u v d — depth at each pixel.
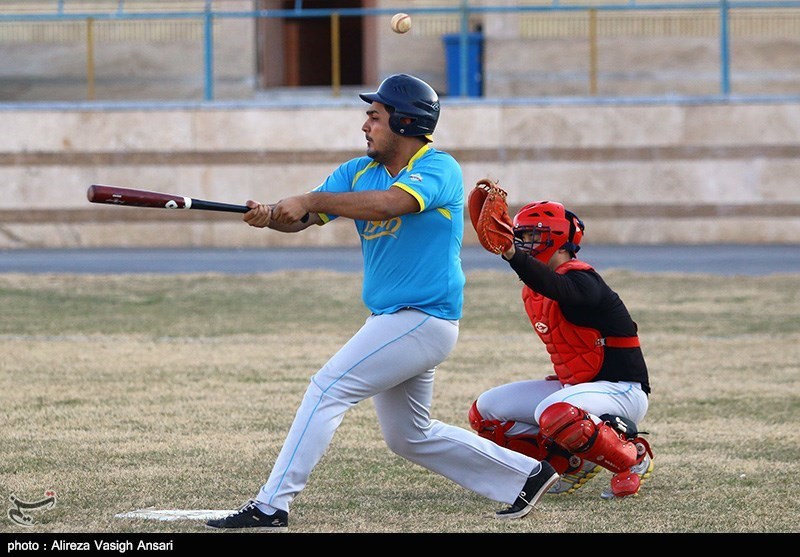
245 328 36.38
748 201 66.38
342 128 66.12
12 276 50.47
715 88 71.88
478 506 17.16
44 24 74.81
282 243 67.06
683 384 27.47
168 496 17.52
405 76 15.83
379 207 15.12
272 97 72.69
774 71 71.75
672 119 66.12
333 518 16.36
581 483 18.02
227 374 28.50
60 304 41.88
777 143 66.06
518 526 16.02
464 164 66.50
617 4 71.69
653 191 66.44
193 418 23.41
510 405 18.08
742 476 19.03
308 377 28.19
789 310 40.31
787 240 66.44
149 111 66.38
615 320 17.61
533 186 66.44
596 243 66.50
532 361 30.56
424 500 17.50
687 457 20.39
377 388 15.66
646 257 58.88
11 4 75.31
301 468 15.55
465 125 66.25
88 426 22.58
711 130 66.12
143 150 66.44
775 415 23.98
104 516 16.30
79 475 18.75
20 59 75.06
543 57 71.75
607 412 17.48
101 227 67.12
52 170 66.62
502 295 44.50
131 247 66.69
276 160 66.44
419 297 15.62
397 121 15.63
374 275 15.91
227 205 15.57
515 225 17.59
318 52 80.12
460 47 70.75
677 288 46.44
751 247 63.97
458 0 74.25
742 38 71.75
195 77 74.44
